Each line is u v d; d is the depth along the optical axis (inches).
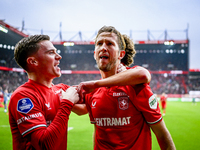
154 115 59.0
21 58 67.7
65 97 63.7
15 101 61.0
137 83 56.6
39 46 66.7
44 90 69.8
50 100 70.6
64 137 69.4
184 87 1330.0
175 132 288.7
